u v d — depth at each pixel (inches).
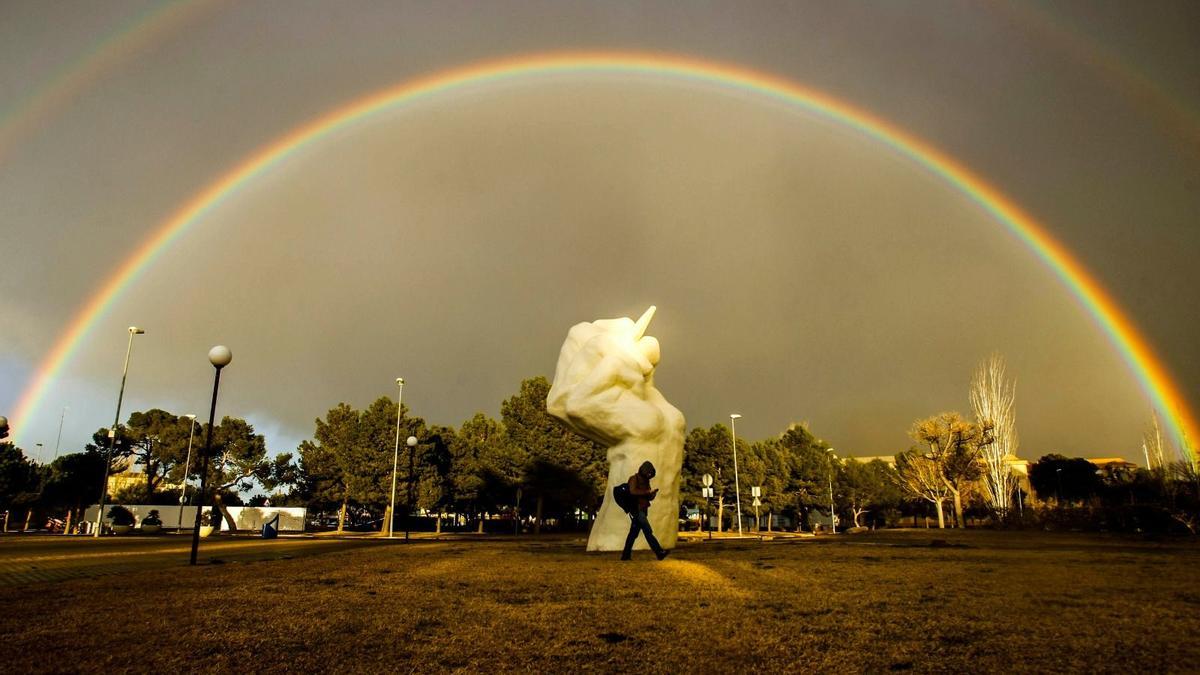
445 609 291.7
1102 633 238.2
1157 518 1437.0
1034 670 192.9
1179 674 187.3
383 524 2439.7
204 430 2859.3
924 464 2495.1
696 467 2970.0
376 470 2402.8
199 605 304.2
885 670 194.7
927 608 290.2
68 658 209.2
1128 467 2984.7
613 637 236.8
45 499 2529.5
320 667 199.9
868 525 4042.8
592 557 586.9
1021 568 459.2
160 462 2984.7
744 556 590.2
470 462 2581.2
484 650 219.1
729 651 216.7
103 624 260.7
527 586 366.6
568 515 3186.5
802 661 203.9
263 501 3095.5
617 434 692.7
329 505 2719.0
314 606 300.5
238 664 203.0
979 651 214.2
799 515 3540.8
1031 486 3139.8
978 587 356.8
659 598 320.5
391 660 207.5
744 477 2965.1
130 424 2942.9
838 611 284.0
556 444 2336.4
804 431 3472.0
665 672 193.9
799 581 385.4
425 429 2571.4
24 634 242.4
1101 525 1614.2
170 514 2518.5
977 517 2795.3
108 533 2037.4
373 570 462.3
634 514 556.4
